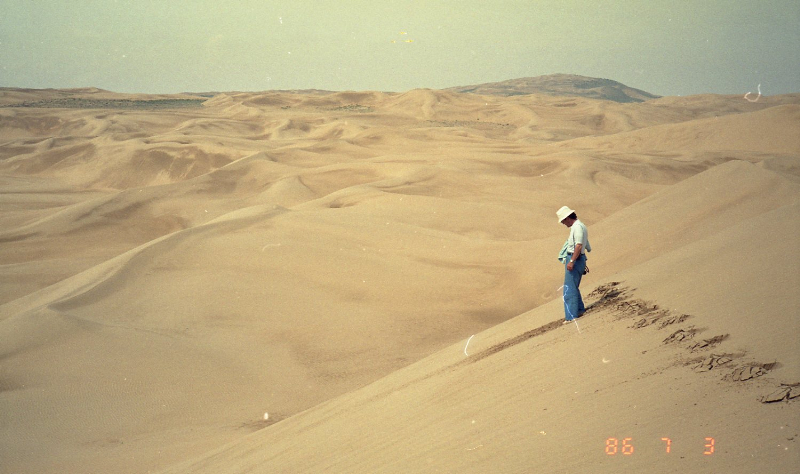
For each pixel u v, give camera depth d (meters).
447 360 9.88
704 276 6.79
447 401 6.72
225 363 18.61
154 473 10.95
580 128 145.25
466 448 4.86
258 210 34.66
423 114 172.38
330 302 23.19
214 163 82.56
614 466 3.55
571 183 51.44
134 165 84.94
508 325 11.30
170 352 19.19
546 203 44.91
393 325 21.02
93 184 82.38
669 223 20.06
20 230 47.84
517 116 163.62
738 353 4.45
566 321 8.17
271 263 26.92
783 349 4.21
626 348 5.68
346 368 18.02
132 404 16.05
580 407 4.67
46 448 13.59
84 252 43.91
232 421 14.85
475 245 29.41
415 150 77.94
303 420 10.15
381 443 6.24
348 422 8.13
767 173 20.66
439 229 35.75
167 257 28.00
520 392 5.77
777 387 3.75
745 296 5.55
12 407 15.68
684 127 86.94
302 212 34.97
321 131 123.62
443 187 49.97
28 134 137.25
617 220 23.12
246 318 22.12
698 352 4.82
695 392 4.13
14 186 75.62
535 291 22.22
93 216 50.81
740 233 8.09
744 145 75.44
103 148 92.56
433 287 24.47
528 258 25.72
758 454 3.12
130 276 26.12
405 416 6.93
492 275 25.52
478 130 140.12
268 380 17.44
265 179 61.03
